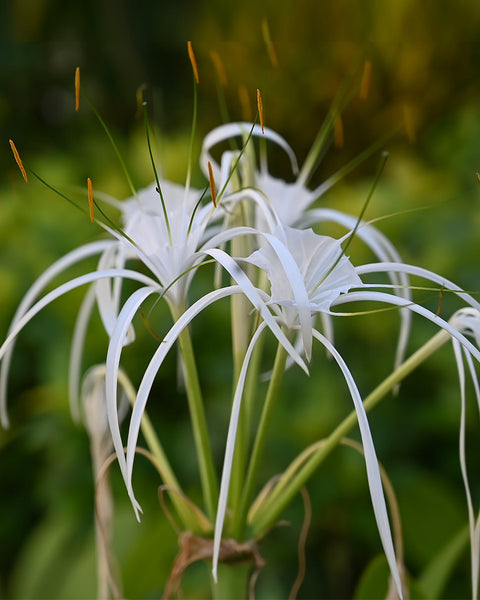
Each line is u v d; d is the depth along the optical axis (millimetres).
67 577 917
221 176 702
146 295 631
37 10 2258
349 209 1200
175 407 1138
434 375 1108
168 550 868
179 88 2318
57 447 1110
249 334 683
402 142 1903
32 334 1152
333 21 1949
